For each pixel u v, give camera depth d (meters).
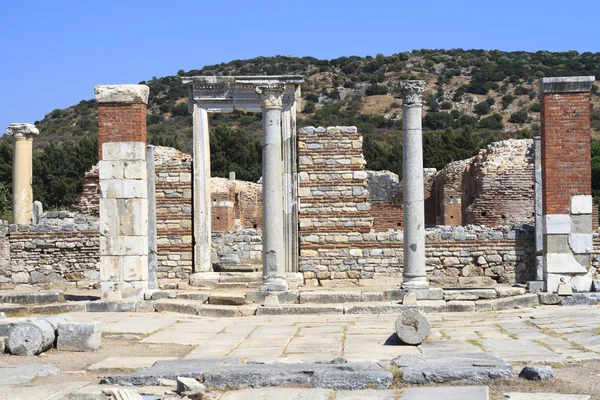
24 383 13.17
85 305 23.42
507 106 110.75
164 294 24.45
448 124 105.62
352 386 12.41
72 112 120.00
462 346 16.19
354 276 30.30
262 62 145.25
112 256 24.31
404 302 22.98
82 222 32.62
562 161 24.25
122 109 24.45
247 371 12.83
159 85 122.44
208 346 17.23
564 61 131.25
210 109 32.03
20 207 34.47
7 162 71.19
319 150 30.62
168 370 13.23
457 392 11.77
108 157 24.41
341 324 20.45
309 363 13.90
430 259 30.55
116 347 17.31
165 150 45.56
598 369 13.59
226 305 23.52
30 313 23.00
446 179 51.03
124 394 11.44
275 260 24.78
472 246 30.50
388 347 16.44
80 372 14.15
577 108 24.22
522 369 13.06
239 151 77.81
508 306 23.02
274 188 24.89
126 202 24.33
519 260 30.41
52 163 70.31
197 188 31.47
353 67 135.75
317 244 30.45
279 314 22.66
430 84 124.75
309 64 141.50
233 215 53.44
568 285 23.70
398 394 11.84
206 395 12.10
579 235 24.16
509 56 140.38
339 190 30.53
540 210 29.78
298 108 32.91
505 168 42.84
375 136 96.50
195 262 31.27
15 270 31.59
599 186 65.19
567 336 17.33
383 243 30.31
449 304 22.69
